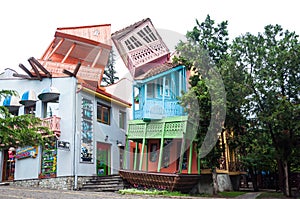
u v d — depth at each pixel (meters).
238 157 17.38
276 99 11.86
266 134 12.80
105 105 13.05
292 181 17.08
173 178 11.23
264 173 20.16
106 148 9.70
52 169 13.20
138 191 11.10
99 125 9.66
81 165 13.12
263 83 11.95
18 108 14.61
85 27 15.91
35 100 14.06
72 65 15.05
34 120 7.62
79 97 13.31
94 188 12.62
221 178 15.80
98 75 13.10
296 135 12.43
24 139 7.50
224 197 11.76
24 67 13.88
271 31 12.84
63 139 13.20
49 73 13.97
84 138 12.93
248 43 12.45
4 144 7.62
